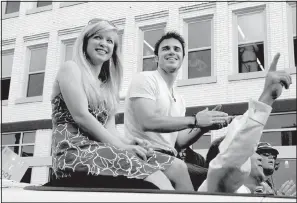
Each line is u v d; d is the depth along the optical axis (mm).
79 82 1143
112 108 1266
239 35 6695
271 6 6430
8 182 1125
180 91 6316
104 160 1033
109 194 750
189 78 6562
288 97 5887
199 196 717
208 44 6625
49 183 1082
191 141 1574
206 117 1204
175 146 1586
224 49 6598
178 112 1481
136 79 1386
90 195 746
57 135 1138
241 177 896
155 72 1481
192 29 6707
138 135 1388
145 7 5602
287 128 6141
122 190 777
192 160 1612
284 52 6285
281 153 6168
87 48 1221
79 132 1136
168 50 1510
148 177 994
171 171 1090
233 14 6719
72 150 1079
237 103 5176
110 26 1222
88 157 1044
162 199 711
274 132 6270
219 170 878
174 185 1096
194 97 6254
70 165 1047
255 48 6605
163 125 1264
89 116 1114
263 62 6504
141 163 1029
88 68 1187
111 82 1285
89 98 1172
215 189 908
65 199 740
